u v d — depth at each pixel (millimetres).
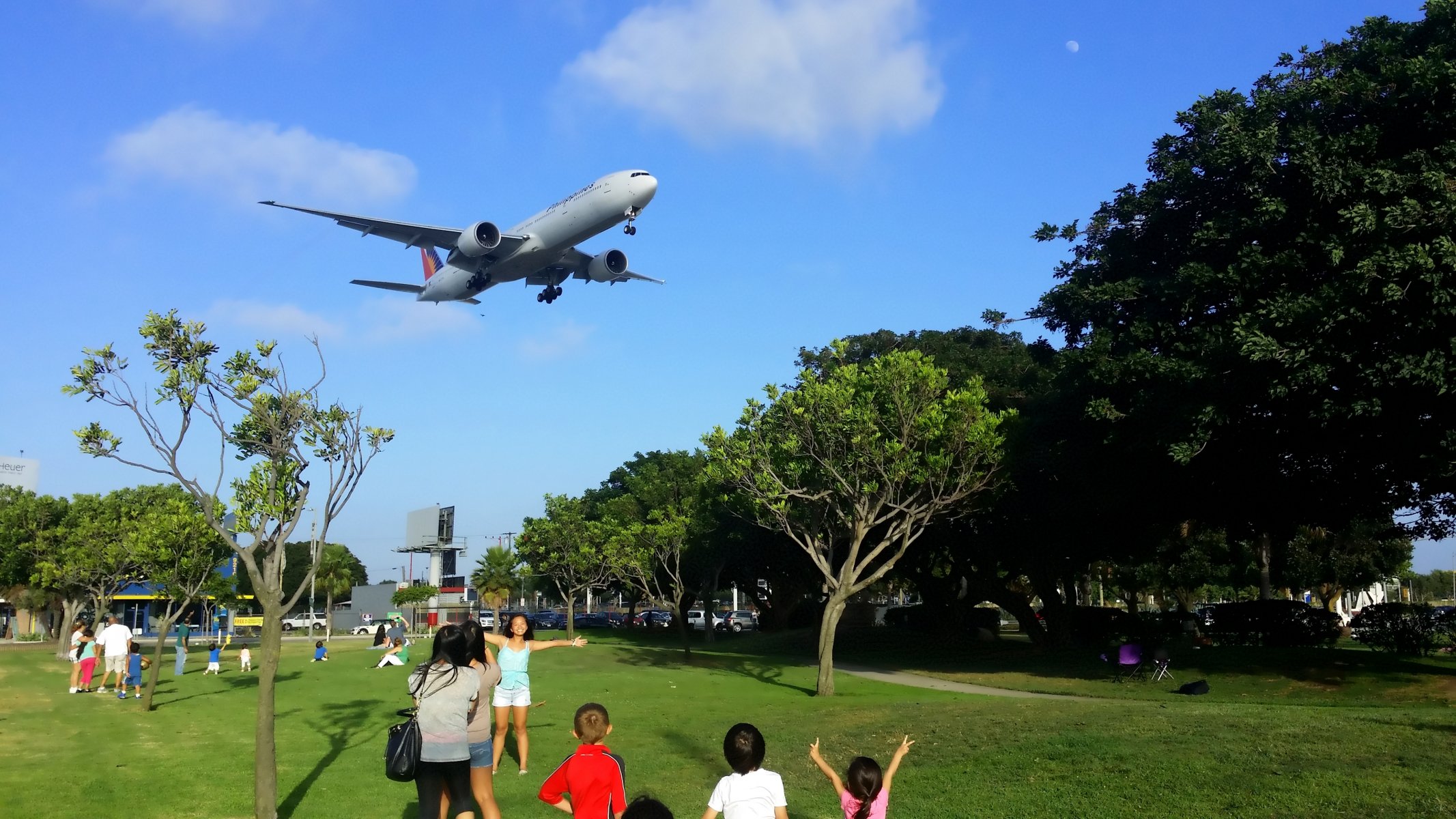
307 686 24078
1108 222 24938
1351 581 56250
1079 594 63469
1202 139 22297
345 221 38094
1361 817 8031
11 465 75938
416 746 7410
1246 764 9836
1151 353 21422
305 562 81750
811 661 32906
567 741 14750
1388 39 20656
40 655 39312
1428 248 16406
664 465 57375
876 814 6254
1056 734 12211
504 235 38594
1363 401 17250
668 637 53000
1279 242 20125
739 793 6066
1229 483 23266
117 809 10398
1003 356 34906
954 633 40312
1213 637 36375
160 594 31328
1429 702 18078
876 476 23891
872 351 40219
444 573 81562
